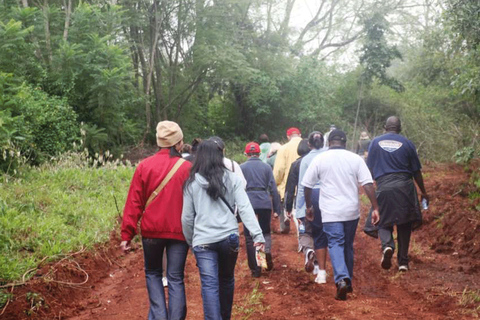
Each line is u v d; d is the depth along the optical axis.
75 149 14.36
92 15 19.64
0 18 17.22
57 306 6.31
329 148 6.76
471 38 11.26
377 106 29.48
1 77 13.52
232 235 4.75
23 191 10.33
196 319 5.80
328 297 6.48
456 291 6.65
